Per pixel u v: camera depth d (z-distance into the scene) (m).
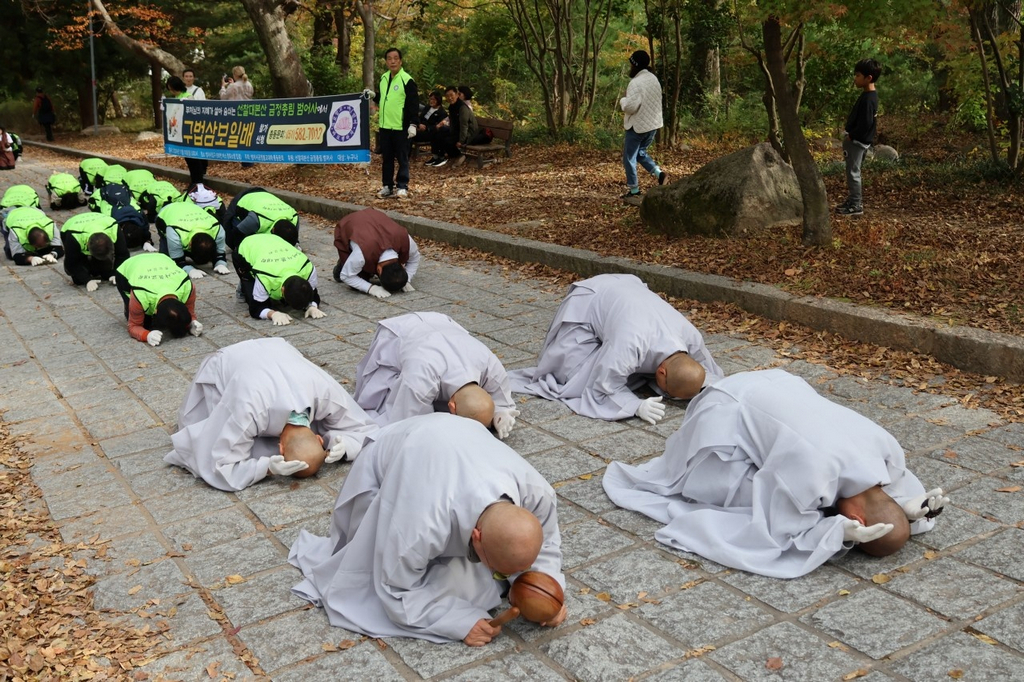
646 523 4.67
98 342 8.17
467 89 18.11
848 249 8.95
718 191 10.12
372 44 23.05
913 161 14.69
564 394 6.32
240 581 4.23
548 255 10.11
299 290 8.45
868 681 3.37
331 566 4.03
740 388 4.56
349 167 18.25
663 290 8.72
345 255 9.55
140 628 3.88
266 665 3.62
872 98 10.36
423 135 19.52
